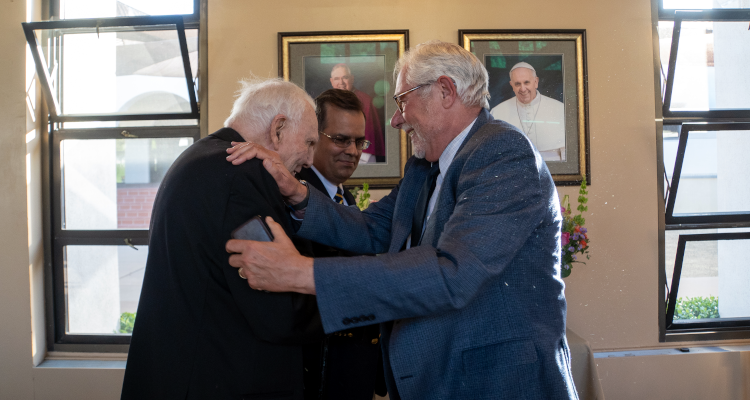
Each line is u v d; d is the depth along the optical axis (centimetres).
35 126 277
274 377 113
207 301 110
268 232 104
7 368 271
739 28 272
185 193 112
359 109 200
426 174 139
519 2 275
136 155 284
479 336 105
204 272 110
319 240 144
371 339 156
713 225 280
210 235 110
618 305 277
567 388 107
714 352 272
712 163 279
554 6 275
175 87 271
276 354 114
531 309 108
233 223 110
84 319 289
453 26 275
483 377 104
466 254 96
